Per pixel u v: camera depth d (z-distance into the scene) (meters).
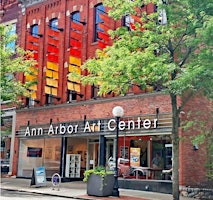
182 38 15.17
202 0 14.15
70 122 25.09
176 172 14.64
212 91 14.77
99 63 15.27
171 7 15.04
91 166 25.44
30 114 28.00
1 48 24.09
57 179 22.14
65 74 26.31
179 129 19.08
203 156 19.81
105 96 23.27
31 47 28.03
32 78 26.34
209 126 19.09
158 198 17.23
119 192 19.38
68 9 27.17
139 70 14.08
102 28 22.70
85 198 16.94
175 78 14.30
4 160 29.61
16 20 30.97
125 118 21.89
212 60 13.57
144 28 16.59
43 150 26.72
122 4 15.61
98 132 23.23
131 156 21.56
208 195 18.23
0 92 23.56
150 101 20.91
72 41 24.42
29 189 20.11
